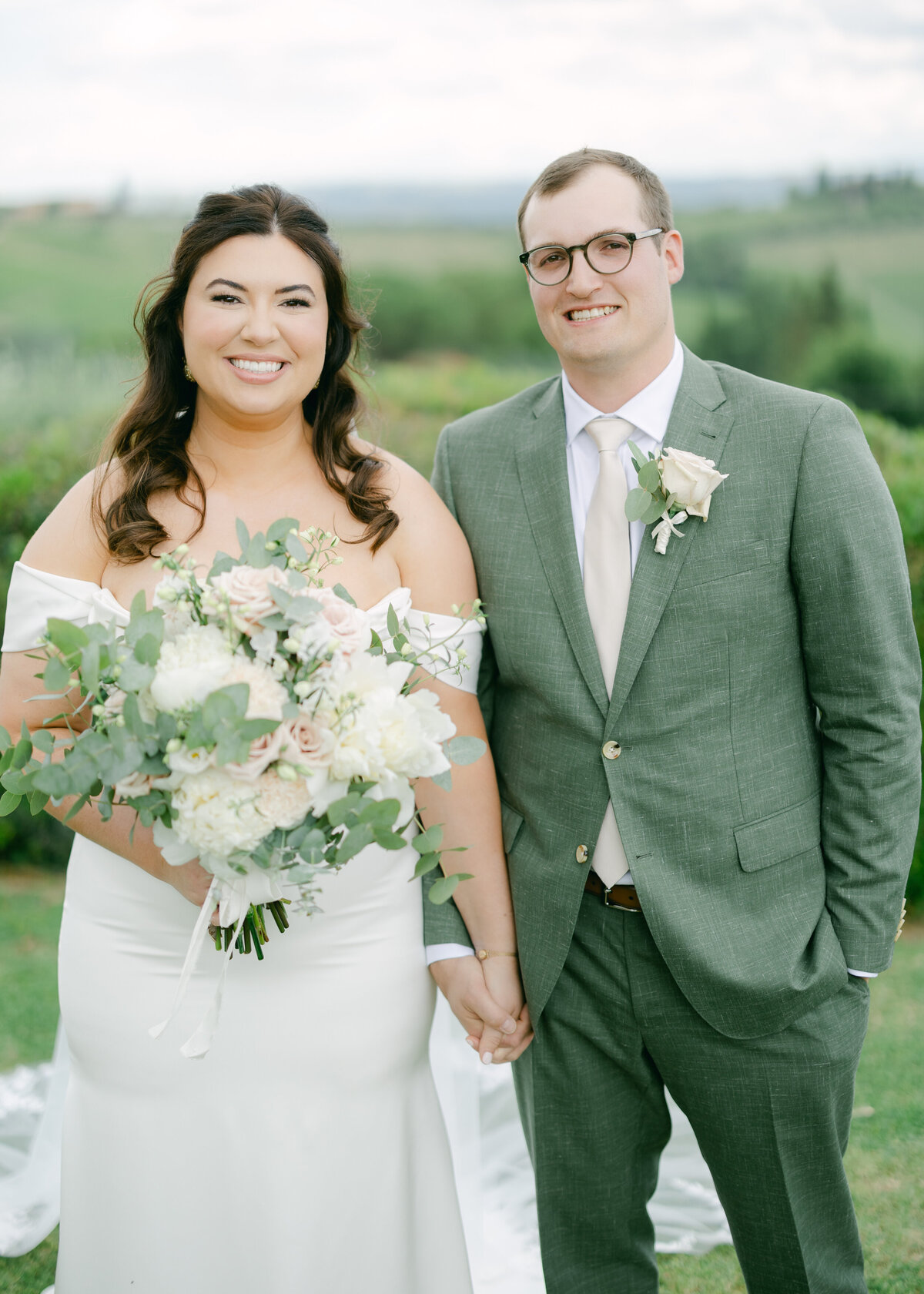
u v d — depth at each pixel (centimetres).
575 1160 222
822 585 196
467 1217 251
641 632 200
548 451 216
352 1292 204
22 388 707
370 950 207
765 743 203
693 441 204
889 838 201
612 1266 228
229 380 199
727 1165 212
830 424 198
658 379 210
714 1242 267
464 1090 252
